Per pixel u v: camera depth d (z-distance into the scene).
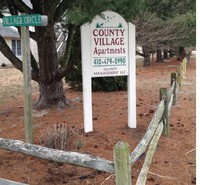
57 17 5.90
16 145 2.62
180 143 4.62
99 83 9.27
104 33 4.91
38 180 3.48
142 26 14.75
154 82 11.45
